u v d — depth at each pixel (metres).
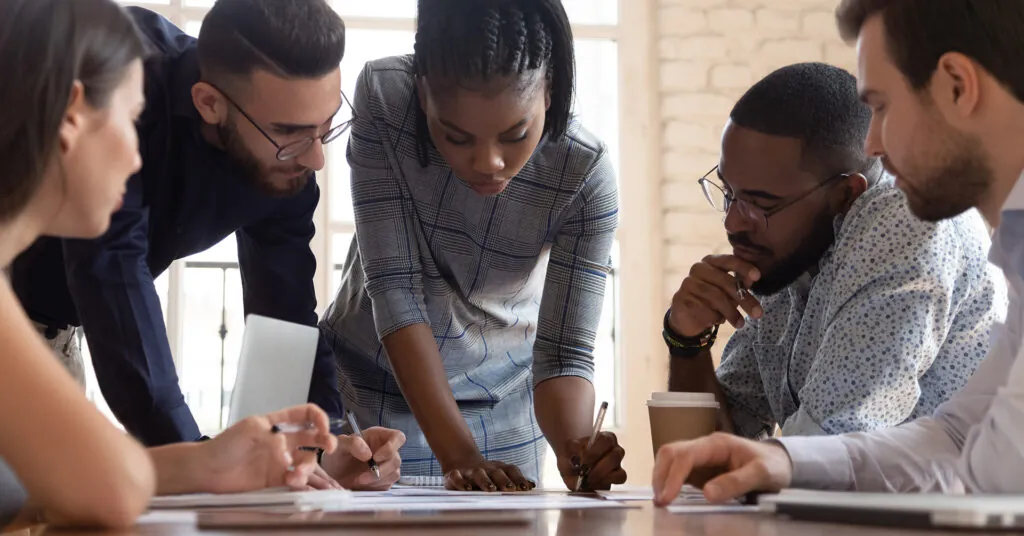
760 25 3.98
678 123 3.93
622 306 3.87
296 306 1.77
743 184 1.44
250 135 1.53
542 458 2.06
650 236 3.90
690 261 3.89
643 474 3.80
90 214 0.95
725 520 0.86
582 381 1.74
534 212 1.73
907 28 1.05
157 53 1.55
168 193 1.61
